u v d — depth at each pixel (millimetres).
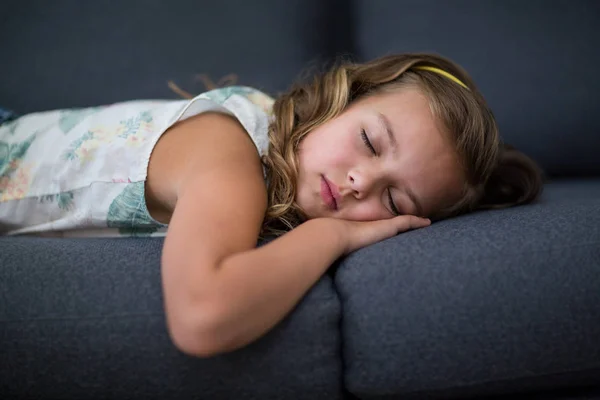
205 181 726
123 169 899
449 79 1016
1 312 642
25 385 639
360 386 643
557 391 712
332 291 678
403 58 1062
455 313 642
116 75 1402
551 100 1449
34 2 1397
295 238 694
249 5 1458
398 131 900
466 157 965
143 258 695
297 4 1478
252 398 638
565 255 667
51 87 1382
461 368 643
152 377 633
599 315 650
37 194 965
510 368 648
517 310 646
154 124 923
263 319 616
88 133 962
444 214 980
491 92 1454
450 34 1475
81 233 981
